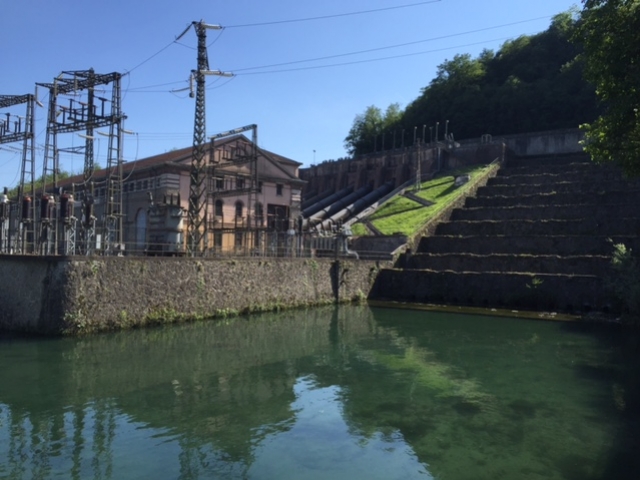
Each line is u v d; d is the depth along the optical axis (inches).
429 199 2416.3
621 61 808.9
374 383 780.6
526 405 683.4
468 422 618.5
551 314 1466.5
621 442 558.6
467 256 1777.8
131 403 668.1
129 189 2018.9
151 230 1734.7
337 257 1756.9
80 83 1263.5
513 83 3580.2
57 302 1003.9
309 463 499.5
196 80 1529.3
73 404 658.2
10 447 527.2
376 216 2379.4
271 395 714.2
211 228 1817.2
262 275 1422.2
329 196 3462.1
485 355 972.6
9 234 1331.2
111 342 992.9
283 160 2329.0
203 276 1256.8
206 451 523.8
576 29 898.7
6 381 750.5
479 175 2551.7
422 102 4293.8
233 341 1057.5
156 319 1146.0
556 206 1987.0
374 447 541.0
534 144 2933.1
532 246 1806.1
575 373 846.5
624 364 908.6
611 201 1977.1
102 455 509.7
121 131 1243.8
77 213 1786.4
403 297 1768.0
